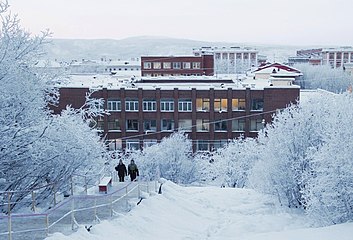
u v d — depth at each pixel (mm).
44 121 18797
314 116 27453
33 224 16234
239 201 27438
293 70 107688
